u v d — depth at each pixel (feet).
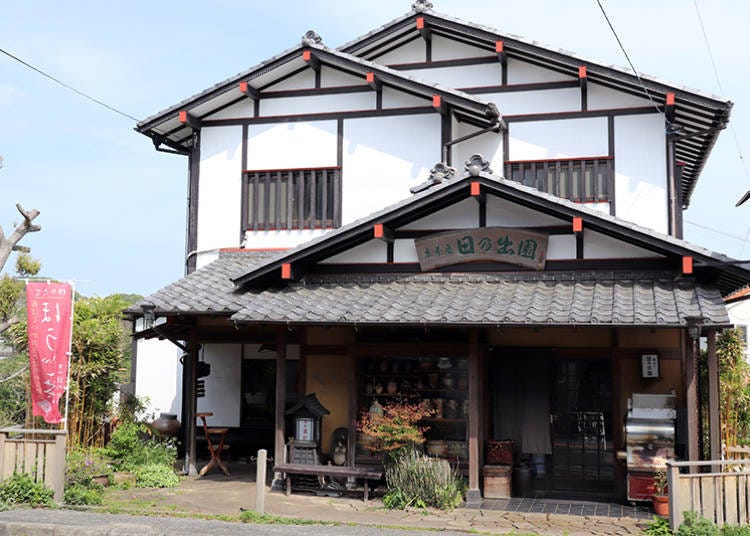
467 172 39.09
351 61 50.44
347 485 40.73
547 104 51.57
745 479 32.53
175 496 39.81
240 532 31.65
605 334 41.34
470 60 53.52
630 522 34.55
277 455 41.39
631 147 49.88
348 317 37.86
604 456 41.55
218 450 46.83
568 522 34.50
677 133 49.93
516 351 42.09
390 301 39.45
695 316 33.58
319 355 44.70
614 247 39.83
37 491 36.42
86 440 47.96
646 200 49.32
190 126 54.08
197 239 53.78
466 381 41.98
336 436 43.34
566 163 50.88
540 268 40.42
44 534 31.65
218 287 44.98
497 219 41.32
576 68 49.70
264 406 53.67
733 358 51.96
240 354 54.19
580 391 42.22
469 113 50.57
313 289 42.57
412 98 51.34
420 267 42.24
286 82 53.47
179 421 55.21
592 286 39.11
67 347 41.55
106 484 41.45
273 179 53.16
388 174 51.29
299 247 41.81
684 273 37.81
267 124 53.52
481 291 39.65
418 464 37.99
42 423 46.98
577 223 38.11
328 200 52.13
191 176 54.65
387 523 33.94
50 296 41.32
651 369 40.16
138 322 65.98
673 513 31.60
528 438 41.55
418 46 54.80
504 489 39.70
